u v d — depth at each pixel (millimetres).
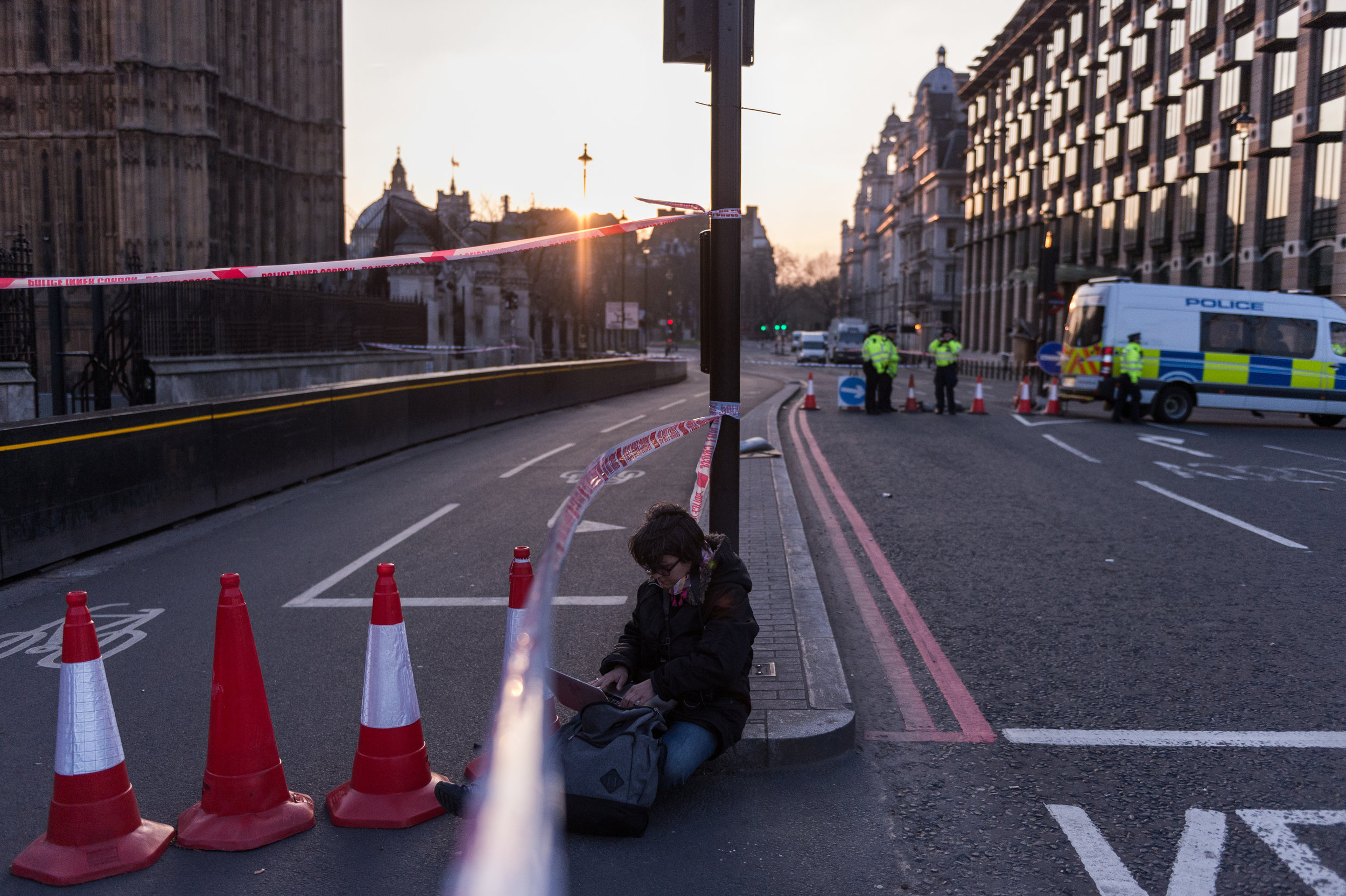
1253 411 20484
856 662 5727
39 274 38812
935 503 10797
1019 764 4359
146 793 4117
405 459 15000
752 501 10234
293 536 9336
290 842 3734
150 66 36562
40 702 5195
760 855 3598
